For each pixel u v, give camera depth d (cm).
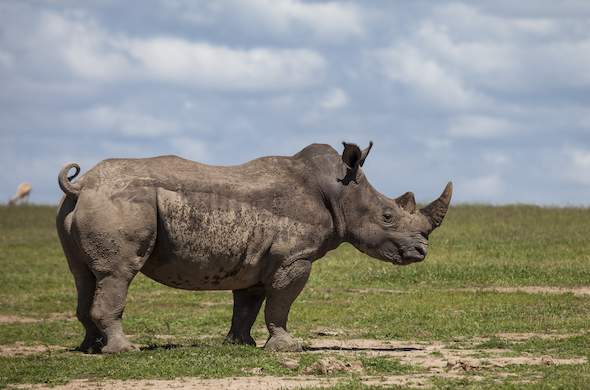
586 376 3869
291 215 4709
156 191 4572
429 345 5025
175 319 6150
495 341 4969
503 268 7988
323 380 3906
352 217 4819
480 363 4209
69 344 5172
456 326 5653
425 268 8069
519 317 5919
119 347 4550
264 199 4684
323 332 5578
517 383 3772
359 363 4188
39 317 6369
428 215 4916
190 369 4091
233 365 4175
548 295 6812
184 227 4581
